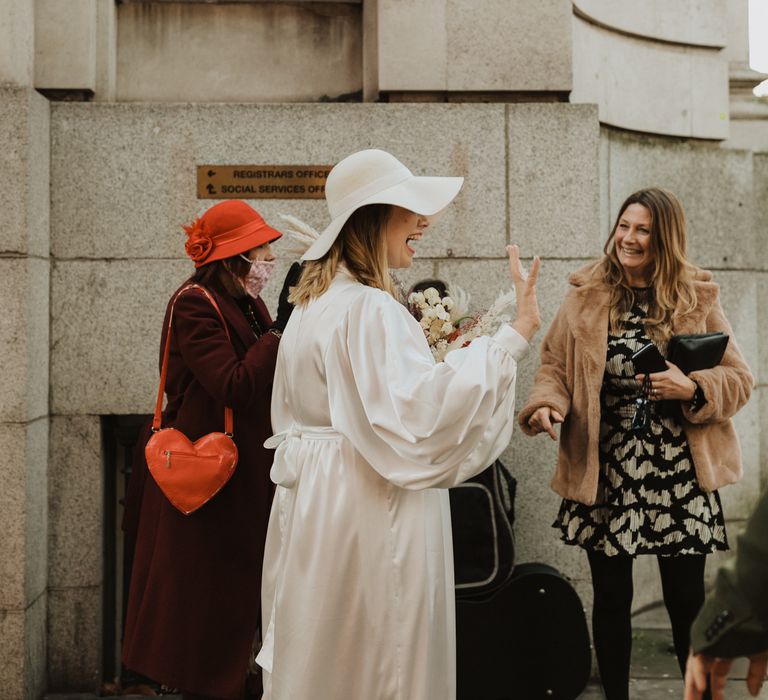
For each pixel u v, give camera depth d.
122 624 4.07
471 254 3.98
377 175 2.39
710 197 5.12
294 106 3.95
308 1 4.20
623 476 3.17
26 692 3.65
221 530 3.01
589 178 3.98
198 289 3.06
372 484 2.30
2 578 3.61
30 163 3.67
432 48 4.01
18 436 3.61
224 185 3.94
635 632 4.52
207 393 3.08
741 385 3.18
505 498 3.83
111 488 4.04
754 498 5.16
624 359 3.20
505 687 3.45
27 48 3.86
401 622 2.27
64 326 3.91
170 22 4.19
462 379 2.14
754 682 1.55
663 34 5.01
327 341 2.30
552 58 4.02
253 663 3.20
